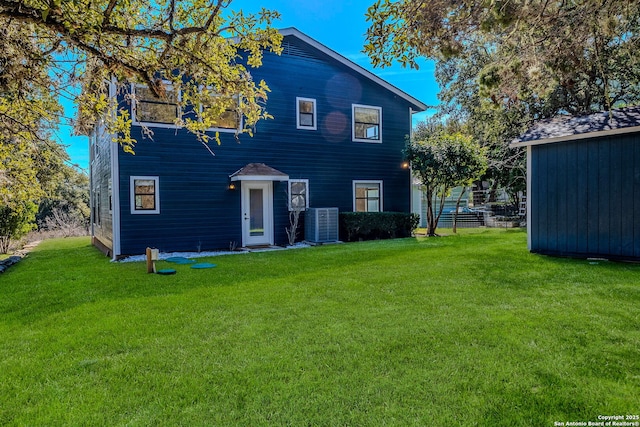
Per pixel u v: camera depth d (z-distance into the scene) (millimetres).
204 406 2156
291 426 1958
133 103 3908
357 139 11766
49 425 2012
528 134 7469
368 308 3914
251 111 3695
